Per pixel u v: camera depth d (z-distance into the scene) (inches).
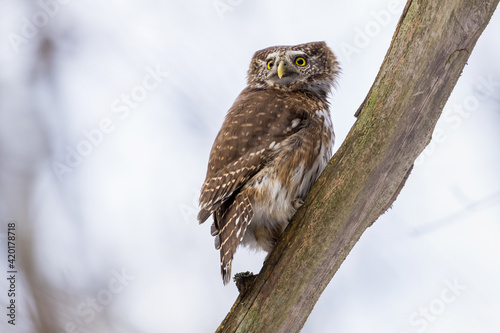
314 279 329.1
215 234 398.0
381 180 321.4
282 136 390.9
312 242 325.4
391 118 313.6
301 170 385.1
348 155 322.0
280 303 328.8
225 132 405.1
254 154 386.0
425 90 309.4
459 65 307.4
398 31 311.7
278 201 382.3
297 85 468.1
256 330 329.7
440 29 301.7
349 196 321.7
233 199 384.5
